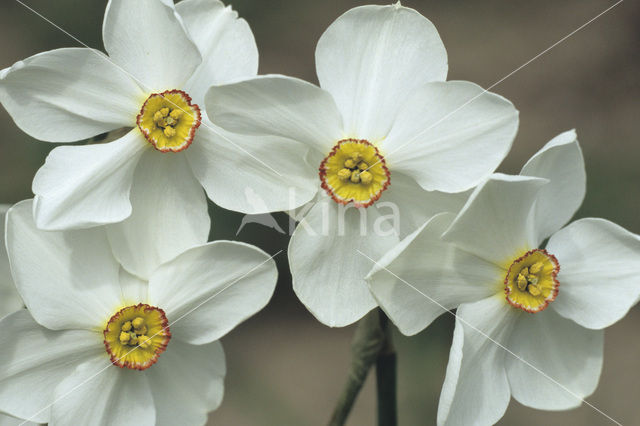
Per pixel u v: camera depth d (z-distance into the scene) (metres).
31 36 0.69
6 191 0.62
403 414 0.56
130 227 0.40
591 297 0.41
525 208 0.40
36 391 0.40
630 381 0.61
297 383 0.61
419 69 0.40
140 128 0.40
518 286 0.40
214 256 0.40
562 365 0.41
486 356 0.40
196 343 0.40
